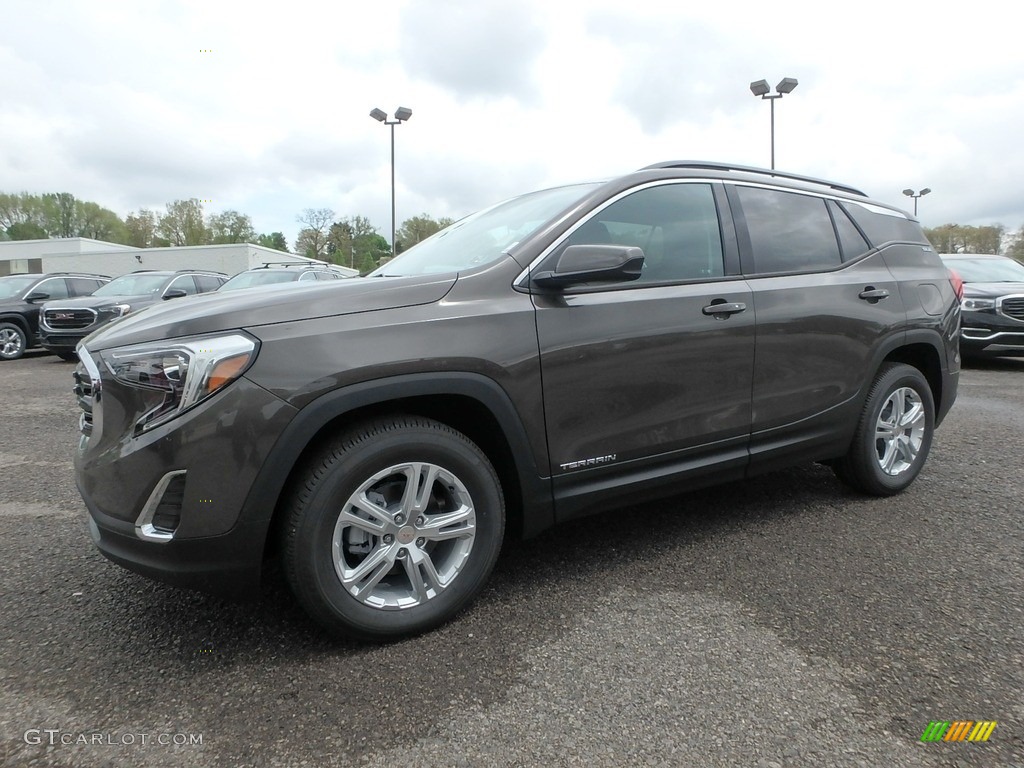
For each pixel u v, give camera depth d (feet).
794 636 7.84
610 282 8.53
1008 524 11.34
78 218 249.14
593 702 6.66
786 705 6.60
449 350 7.79
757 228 11.09
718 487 13.51
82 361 7.73
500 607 8.63
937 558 9.98
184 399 6.77
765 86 69.31
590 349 8.84
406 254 11.82
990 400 23.20
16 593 9.09
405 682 7.02
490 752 5.98
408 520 7.74
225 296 8.04
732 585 9.16
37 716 6.49
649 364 9.36
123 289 41.45
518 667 7.28
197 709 6.60
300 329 7.21
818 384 11.31
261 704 6.68
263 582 9.32
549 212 9.61
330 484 7.22
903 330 12.50
